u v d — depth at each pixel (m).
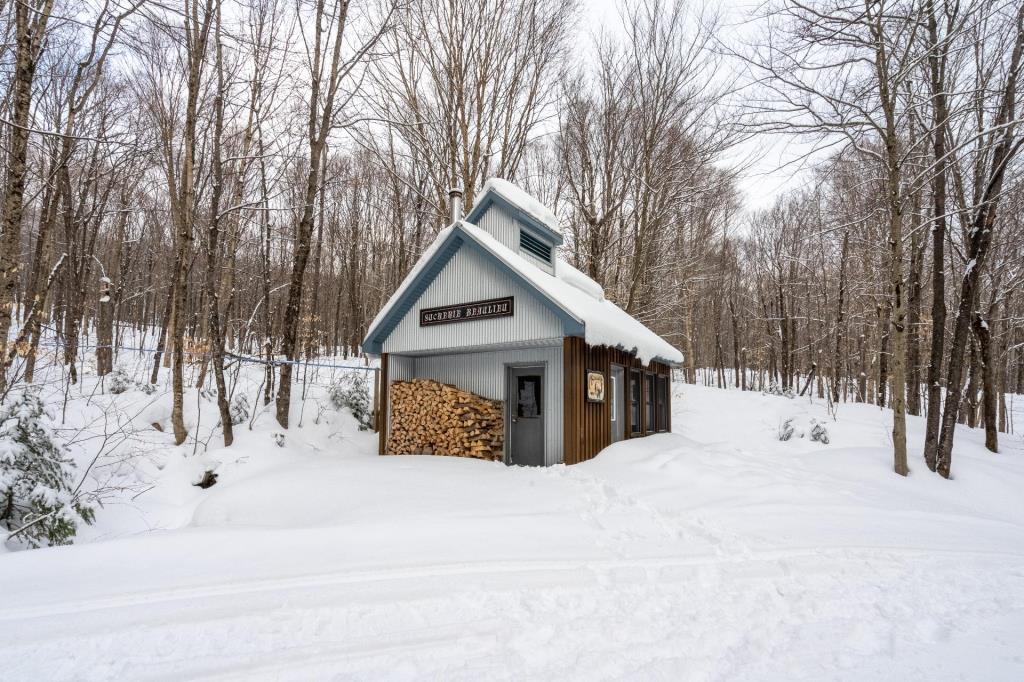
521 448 10.70
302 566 4.34
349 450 12.03
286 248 27.94
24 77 7.93
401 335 11.96
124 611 3.51
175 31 10.20
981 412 23.25
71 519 5.90
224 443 10.20
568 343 9.30
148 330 31.69
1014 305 20.81
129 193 19.47
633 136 19.28
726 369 44.09
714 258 30.12
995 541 5.70
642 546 5.06
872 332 24.50
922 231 16.39
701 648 3.10
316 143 12.12
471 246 10.70
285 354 11.94
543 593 3.86
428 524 5.60
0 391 7.56
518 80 18.39
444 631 3.25
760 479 8.05
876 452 10.58
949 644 3.25
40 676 2.75
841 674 2.84
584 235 22.31
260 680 2.72
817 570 4.55
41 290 12.08
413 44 16.86
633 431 13.15
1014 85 9.25
